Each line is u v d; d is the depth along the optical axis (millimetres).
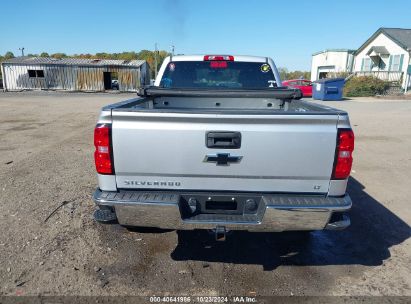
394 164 6992
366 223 4293
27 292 2818
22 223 3977
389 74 28516
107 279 3025
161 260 3352
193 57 5035
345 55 35719
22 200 4633
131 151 2758
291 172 2764
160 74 5102
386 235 3988
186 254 3467
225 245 3662
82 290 2867
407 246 3734
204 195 2844
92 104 19953
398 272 3232
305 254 3539
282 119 2672
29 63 34344
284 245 3709
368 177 6133
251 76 5102
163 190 2863
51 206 4457
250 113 2664
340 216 2936
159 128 2709
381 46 30547
